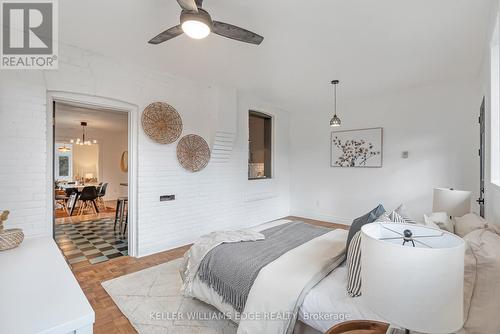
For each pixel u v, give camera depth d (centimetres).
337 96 469
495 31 199
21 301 93
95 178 870
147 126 334
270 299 153
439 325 76
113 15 221
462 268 81
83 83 285
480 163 338
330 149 530
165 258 330
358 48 279
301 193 580
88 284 261
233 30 188
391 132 449
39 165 257
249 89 433
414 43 267
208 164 413
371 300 86
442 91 396
